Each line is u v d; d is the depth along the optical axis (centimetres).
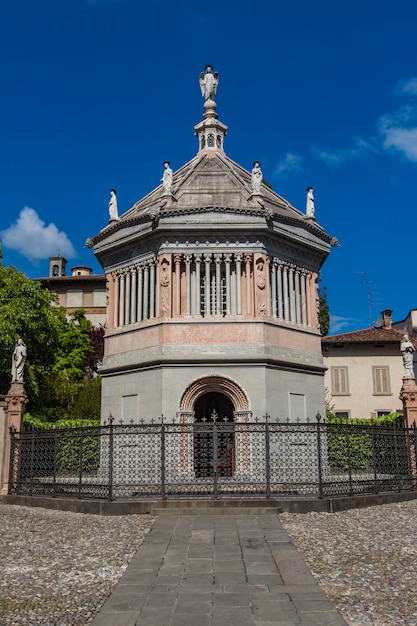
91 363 5781
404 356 2680
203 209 2781
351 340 4850
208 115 3606
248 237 2805
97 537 1410
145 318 2856
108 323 3053
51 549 1285
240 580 1011
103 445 2562
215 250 2794
